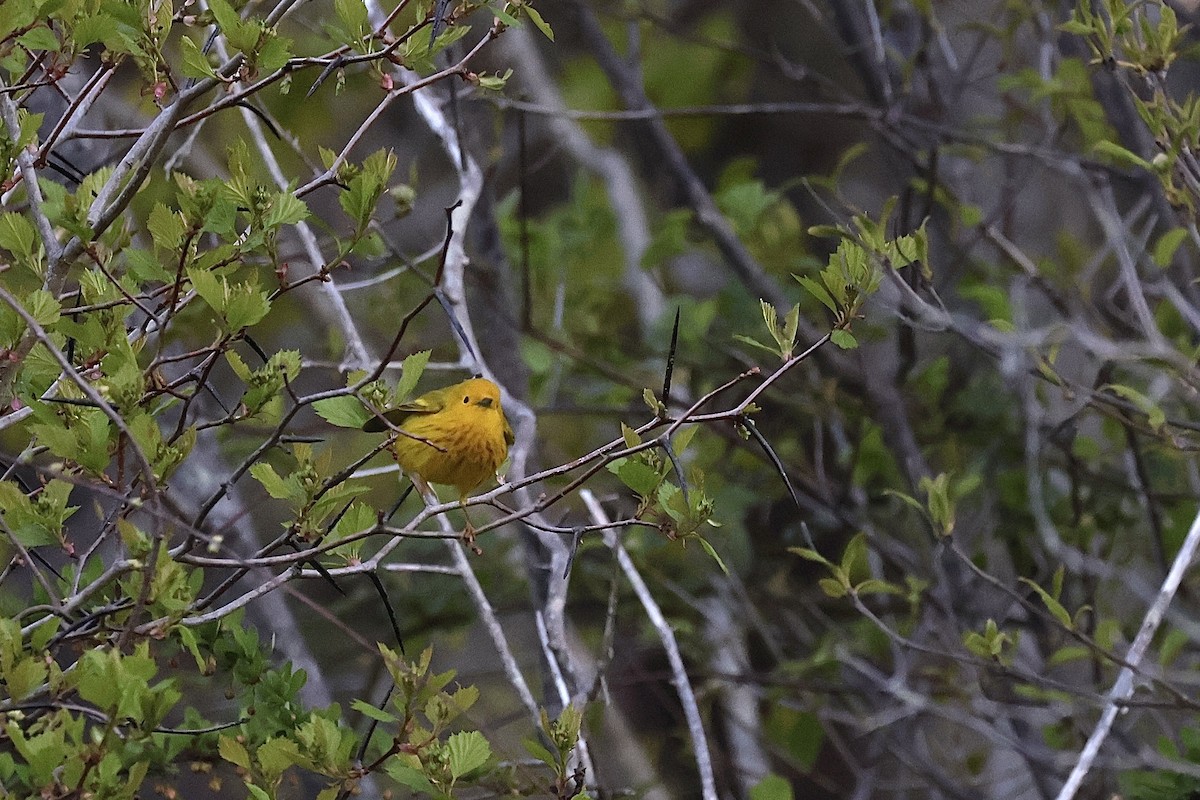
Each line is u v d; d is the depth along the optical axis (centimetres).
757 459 1415
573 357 1289
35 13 576
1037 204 1678
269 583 604
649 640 1329
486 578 1297
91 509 870
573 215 1462
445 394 728
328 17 1284
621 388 1407
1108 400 962
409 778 598
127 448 618
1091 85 1209
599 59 1569
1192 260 1357
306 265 1309
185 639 586
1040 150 1252
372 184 580
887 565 1455
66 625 657
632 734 1384
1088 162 1198
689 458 1261
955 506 1265
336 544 577
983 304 1299
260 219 575
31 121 582
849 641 1313
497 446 733
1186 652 1237
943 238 1477
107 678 507
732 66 1950
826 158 2181
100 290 621
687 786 1488
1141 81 1080
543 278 1411
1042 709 1045
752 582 1464
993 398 1388
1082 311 1224
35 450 635
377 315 1356
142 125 1084
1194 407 1259
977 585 1308
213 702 1024
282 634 1026
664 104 1919
